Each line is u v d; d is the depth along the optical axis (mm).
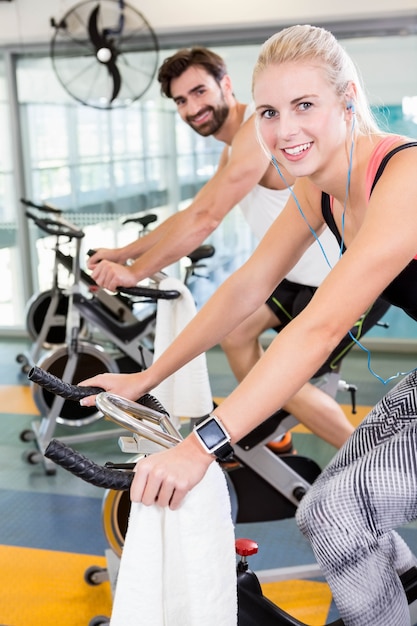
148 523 1112
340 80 1242
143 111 5547
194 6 5109
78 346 3584
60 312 5016
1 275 5988
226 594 1177
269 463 2529
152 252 2357
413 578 1541
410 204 1208
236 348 2631
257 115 1288
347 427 2582
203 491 1137
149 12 5152
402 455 1330
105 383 1470
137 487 1081
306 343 1169
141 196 5688
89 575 2572
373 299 1206
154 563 1121
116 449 3828
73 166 5738
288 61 1214
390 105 5160
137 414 1278
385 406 1508
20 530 2998
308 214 1581
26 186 5832
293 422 2549
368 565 1346
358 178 1336
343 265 1196
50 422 3600
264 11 5074
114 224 5758
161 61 5414
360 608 1363
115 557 2432
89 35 4562
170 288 2066
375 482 1320
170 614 1178
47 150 5750
